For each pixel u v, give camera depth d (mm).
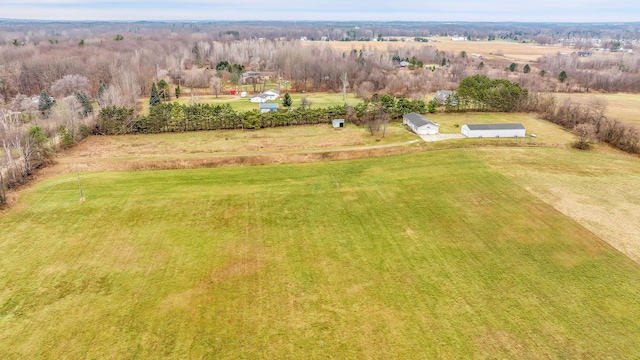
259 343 28891
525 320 30953
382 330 30125
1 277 34719
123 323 30344
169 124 78000
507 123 80562
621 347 28484
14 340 28609
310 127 82000
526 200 48969
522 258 38219
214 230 42750
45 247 39031
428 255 38781
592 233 42031
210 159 61688
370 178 56000
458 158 62781
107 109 76938
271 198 49938
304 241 41031
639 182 54281
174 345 28547
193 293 33562
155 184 53281
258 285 34688
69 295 32969
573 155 64938
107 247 39312
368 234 42281
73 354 27625
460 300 33031
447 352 28266
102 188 51531
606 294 33500
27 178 54188
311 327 30344
